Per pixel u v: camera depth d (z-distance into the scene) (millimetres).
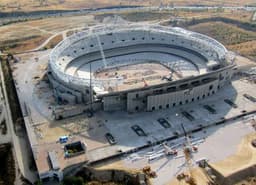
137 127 142625
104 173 117438
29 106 158625
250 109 158125
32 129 140000
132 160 123625
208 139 136875
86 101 161500
